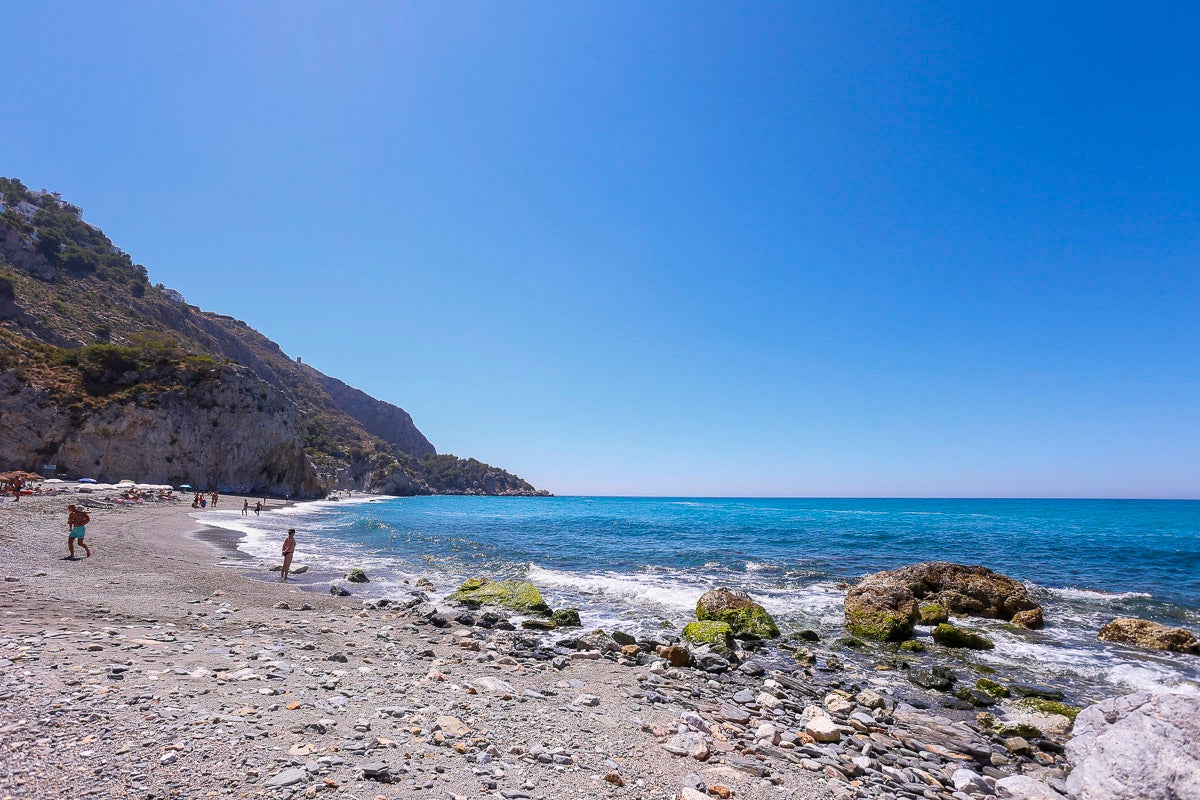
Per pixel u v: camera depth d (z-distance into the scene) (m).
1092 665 14.11
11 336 78.12
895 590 17.98
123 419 76.69
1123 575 28.03
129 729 5.41
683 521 69.19
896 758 8.19
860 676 13.07
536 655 12.41
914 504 175.62
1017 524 65.12
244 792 4.49
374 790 4.85
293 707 6.68
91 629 9.95
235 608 14.07
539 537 46.09
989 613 19.78
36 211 135.75
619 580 24.92
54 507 35.34
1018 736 9.61
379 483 174.00
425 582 22.14
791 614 19.27
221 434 88.50
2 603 11.70
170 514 42.56
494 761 5.85
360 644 11.63
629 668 12.02
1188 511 107.69
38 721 5.35
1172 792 5.73
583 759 6.22
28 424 69.44
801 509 117.19
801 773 6.88
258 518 52.50
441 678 9.11
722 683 11.81
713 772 6.32
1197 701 6.20
